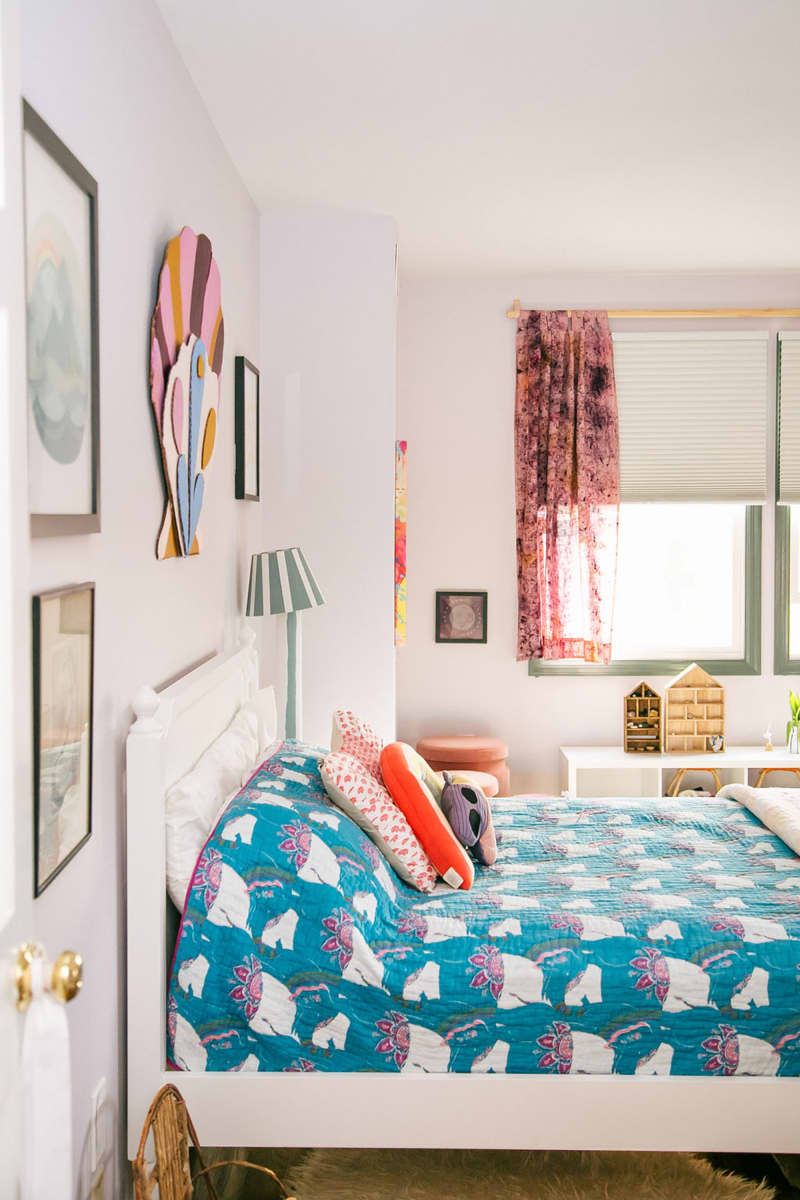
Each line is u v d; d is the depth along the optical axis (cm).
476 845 269
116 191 197
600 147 324
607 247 446
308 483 403
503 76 272
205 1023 202
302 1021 203
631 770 511
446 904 235
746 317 503
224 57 259
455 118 300
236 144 320
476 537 513
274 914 205
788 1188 223
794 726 496
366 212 395
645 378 504
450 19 241
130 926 199
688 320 506
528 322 499
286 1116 202
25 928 100
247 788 236
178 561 254
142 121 218
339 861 216
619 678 518
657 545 528
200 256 257
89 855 181
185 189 264
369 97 285
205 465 274
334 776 240
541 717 519
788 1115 204
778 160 337
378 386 401
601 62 264
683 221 407
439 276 498
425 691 519
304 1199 216
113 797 196
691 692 496
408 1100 203
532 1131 204
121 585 201
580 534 504
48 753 152
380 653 406
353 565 404
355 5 233
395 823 244
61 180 157
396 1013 204
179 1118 183
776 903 236
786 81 276
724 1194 220
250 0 230
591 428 500
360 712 407
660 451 507
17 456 97
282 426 402
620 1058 205
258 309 395
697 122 304
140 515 215
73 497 164
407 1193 219
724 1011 206
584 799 345
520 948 212
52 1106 101
